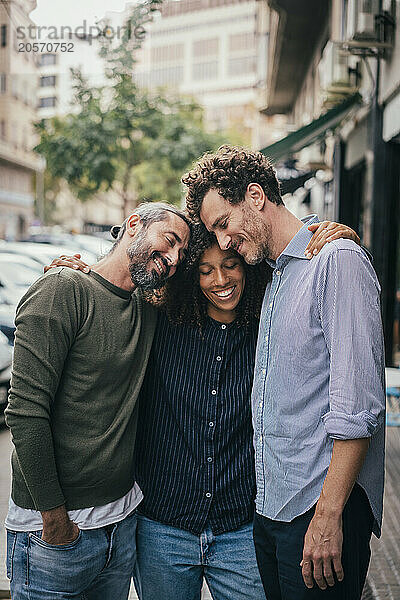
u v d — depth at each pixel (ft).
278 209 7.47
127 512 7.89
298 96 73.87
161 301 7.98
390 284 25.99
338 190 38.01
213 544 8.16
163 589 8.34
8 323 27.68
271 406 7.25
